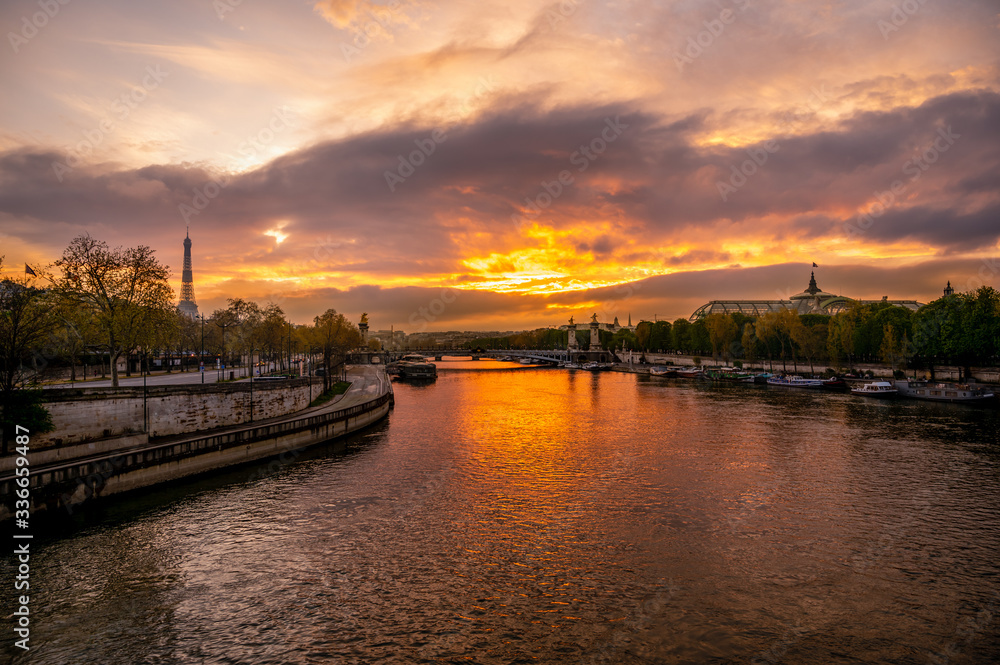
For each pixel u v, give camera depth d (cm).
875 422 8219
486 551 3722
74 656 2591
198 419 6119
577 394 13850
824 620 2898
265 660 2572
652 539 3919
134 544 3803
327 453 6625
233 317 14138
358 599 3103
